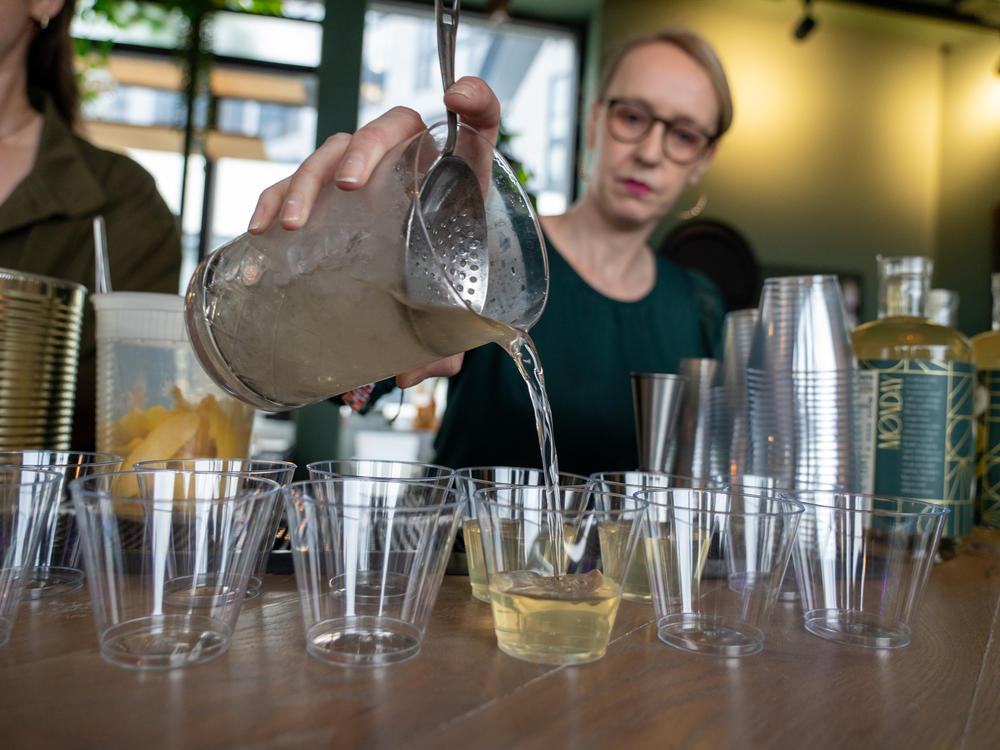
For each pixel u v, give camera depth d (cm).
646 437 91
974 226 392
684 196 382
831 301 82
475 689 47
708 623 57
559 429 146
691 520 57
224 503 49
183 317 79
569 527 54
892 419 89
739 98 389
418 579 52
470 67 399
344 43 251
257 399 70
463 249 68
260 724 40
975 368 91
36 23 136
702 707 46
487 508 54
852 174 403
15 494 50
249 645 53
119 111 379
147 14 362
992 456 99
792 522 58
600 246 162
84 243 139
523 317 71
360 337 62
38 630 54
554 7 378
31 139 141
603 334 153
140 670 47
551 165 393
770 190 391
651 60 148
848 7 381
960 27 391
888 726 45
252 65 378
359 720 41
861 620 61
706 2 382
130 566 47
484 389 145
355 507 50
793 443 82
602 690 48
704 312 168
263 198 63
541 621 52
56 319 85
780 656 57
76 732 38
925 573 61
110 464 63
